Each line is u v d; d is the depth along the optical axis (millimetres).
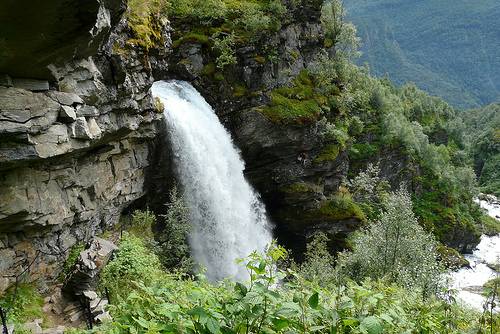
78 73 12273
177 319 3947
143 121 18016
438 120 94062
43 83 10977
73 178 13883
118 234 17859
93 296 11797
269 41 28484
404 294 6652
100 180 16219
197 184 22953
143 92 17266
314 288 4770
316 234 30250
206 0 27484
